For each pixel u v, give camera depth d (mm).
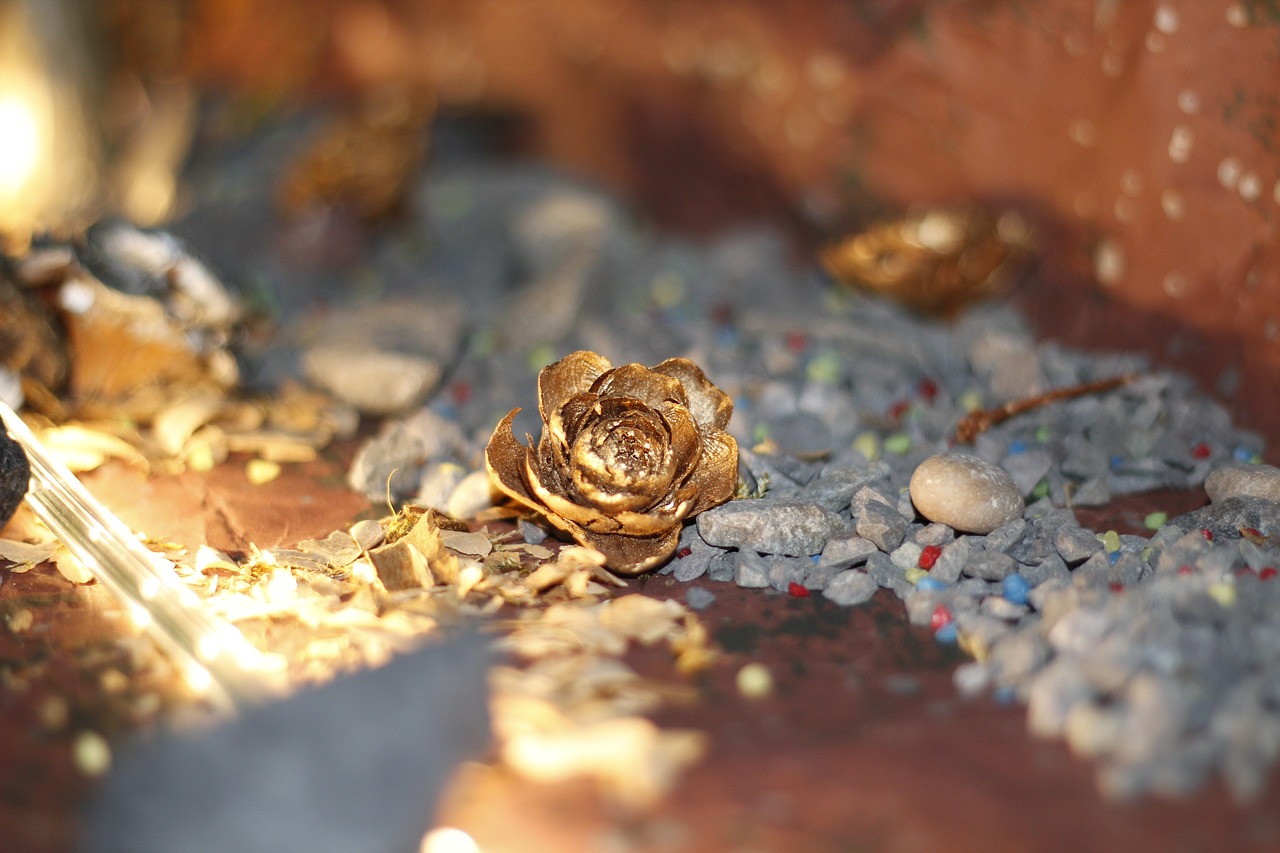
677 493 506
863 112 649
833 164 662
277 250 709
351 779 440
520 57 808
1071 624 477
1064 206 608
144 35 868
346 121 732
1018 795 452
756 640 492
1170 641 471
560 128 801
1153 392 565
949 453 520
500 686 470
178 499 545
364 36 872
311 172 694
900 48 634
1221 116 566
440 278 706
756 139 686
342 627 493
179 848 437
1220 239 570
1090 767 457
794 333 609
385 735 443
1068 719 464
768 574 510
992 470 516
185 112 867
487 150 833
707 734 466
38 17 775
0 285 556
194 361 579
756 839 446
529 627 491
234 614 496
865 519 515
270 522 538
